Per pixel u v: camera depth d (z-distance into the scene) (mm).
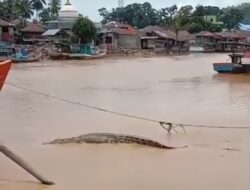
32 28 104188
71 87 40500
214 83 44188
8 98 31953
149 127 21719
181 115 25469
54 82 44812
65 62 78812
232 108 27969
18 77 49875
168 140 18797
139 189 12133
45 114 25484
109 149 16625
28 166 12672
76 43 95750
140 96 34188
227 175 13430
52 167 14328
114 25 113438
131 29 115125
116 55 99688
